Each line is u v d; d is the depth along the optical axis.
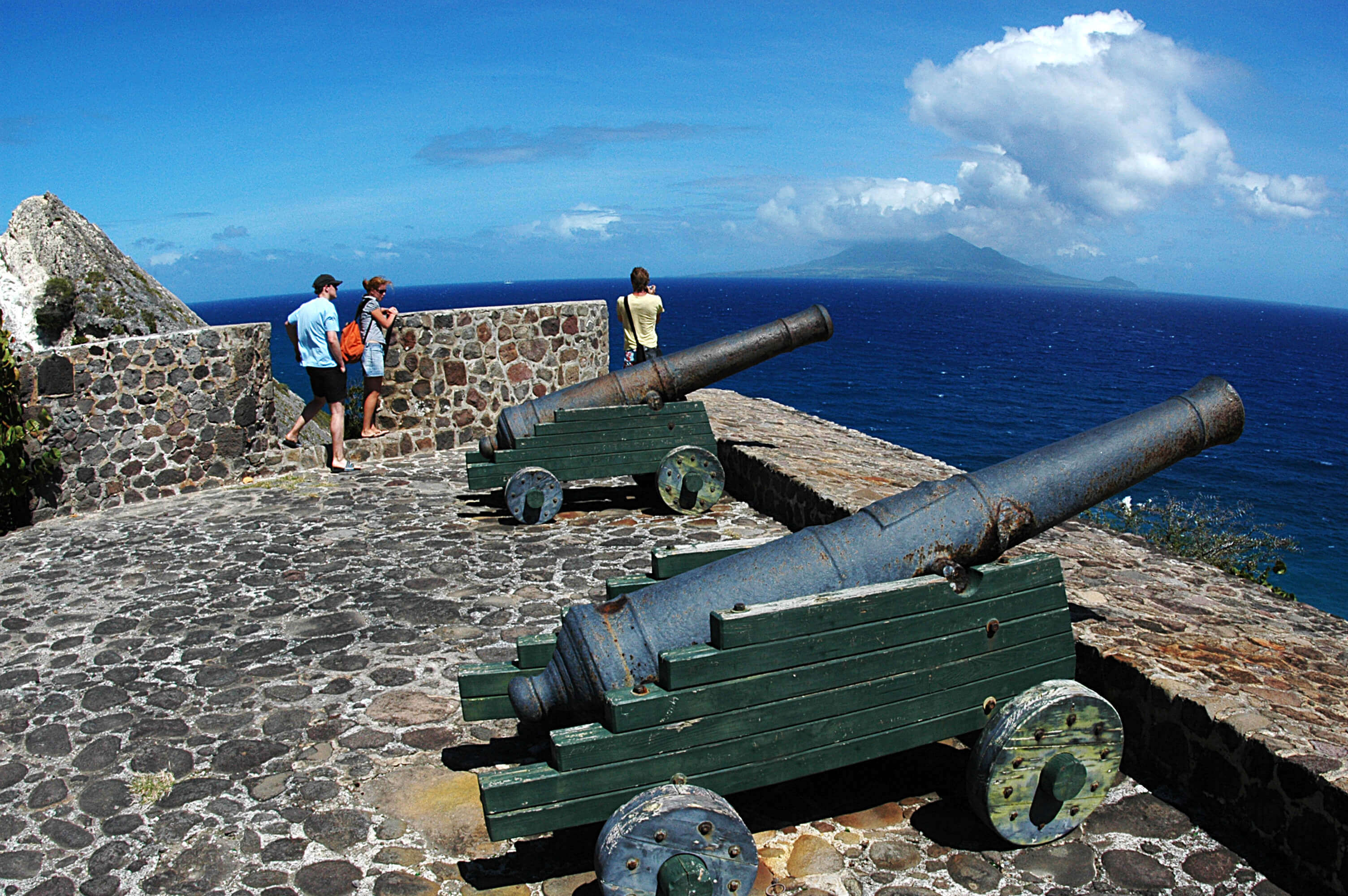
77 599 5.56
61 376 7.38
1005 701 3.34
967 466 53.12
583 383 7.38
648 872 2.68
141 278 14.35
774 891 2.93
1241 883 2.94
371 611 5.31
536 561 6.20
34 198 13.52
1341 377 115.19
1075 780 3.04
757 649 2.95
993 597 3.25
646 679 3.00
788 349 7.46
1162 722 3.51
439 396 9.84
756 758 3.02
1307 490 49.72
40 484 7.30
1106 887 2.94
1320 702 3.36
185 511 7.56
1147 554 5.33
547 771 2.83
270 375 8.89
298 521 7.19
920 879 3.00
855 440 8.88
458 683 4.39
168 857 3.12
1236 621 4.20
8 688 4.39
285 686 4.38
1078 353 131.50
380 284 9.54
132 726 4.02
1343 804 2.76
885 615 3.09
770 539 4.05
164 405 7.95
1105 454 3.64
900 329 171.38
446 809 3.40
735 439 8.34
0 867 3.07
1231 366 121.38
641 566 6.08
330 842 3.21
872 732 3.15
